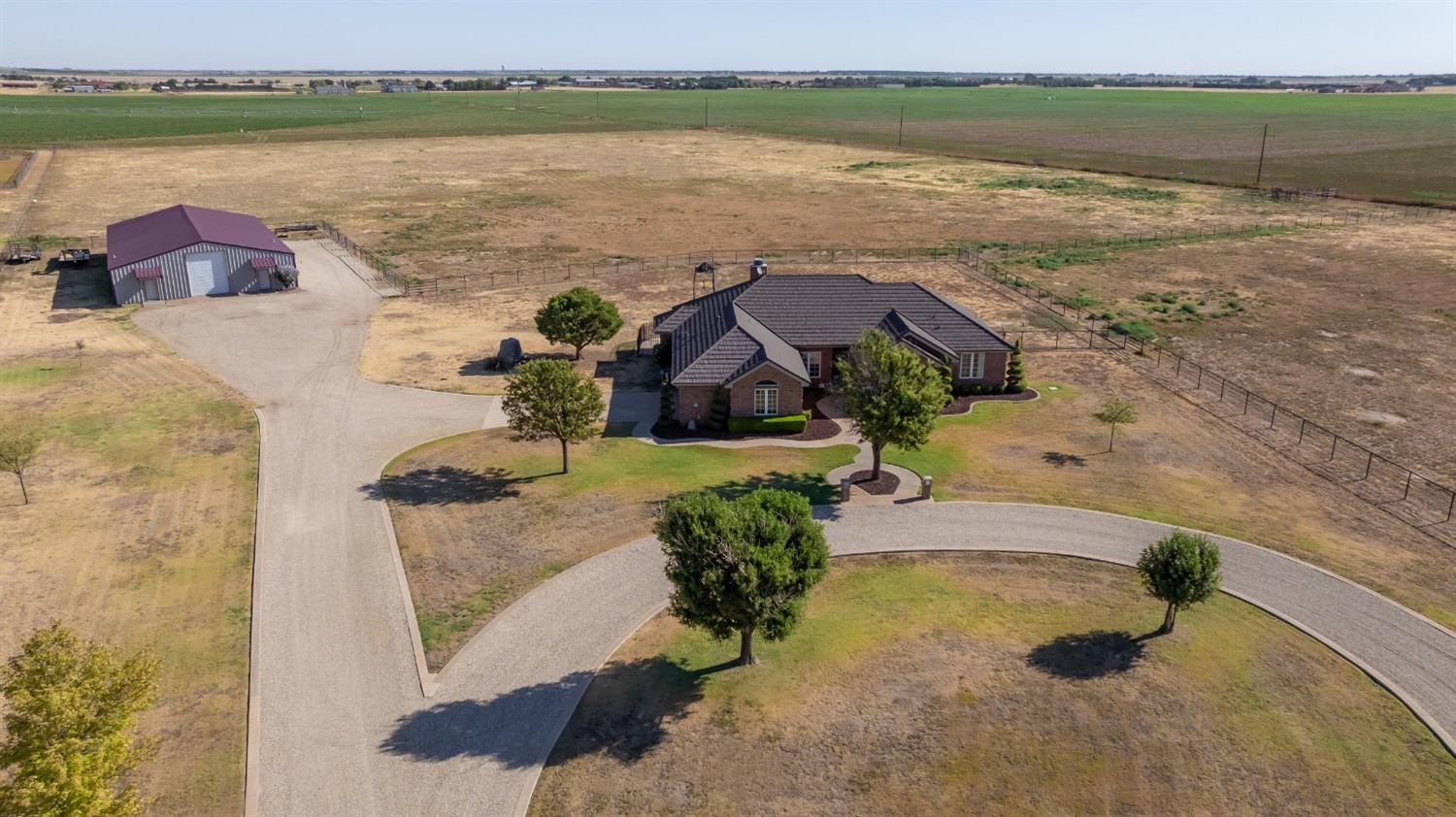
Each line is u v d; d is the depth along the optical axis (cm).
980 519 3888
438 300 7594
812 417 5106
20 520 3841
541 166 16162
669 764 2519
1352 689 2805
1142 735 2612
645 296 7781
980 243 9962
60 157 16012
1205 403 5309
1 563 3497
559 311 5931
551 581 3419
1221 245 9700
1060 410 5200
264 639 3059
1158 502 4044
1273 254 9244
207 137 19675
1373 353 6181
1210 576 2972
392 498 4100
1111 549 3638
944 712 2711
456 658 2970
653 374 5881
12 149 16550
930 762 2519
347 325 6838
